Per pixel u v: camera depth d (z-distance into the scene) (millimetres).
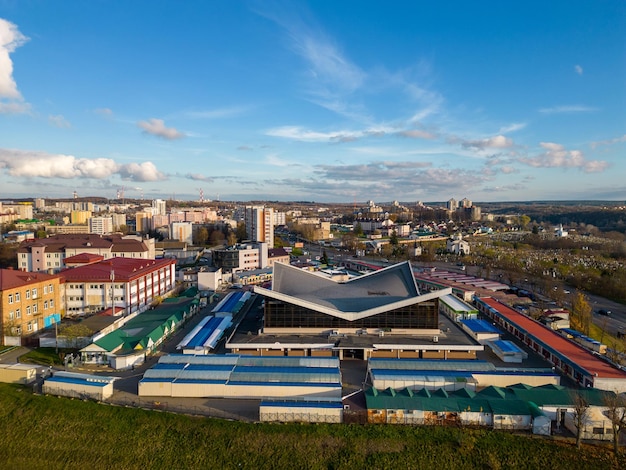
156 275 132875
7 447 55375
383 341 82688
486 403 57812
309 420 57094
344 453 51812
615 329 106812
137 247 161250
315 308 86438
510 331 99375
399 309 86562
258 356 75312
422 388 64500
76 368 75375
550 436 54438
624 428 55000
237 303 117500
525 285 159250
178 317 102062
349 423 56688
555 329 101000
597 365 70688
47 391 64625
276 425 55969
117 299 111375
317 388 62938
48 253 154125
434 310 86312
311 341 82750
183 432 55375
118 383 69375
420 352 80812
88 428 57188
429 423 56812
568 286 160375
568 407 57844
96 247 156500
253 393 63500
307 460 51031
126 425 57188
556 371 75375
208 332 90812
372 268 180625
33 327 94750
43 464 52875
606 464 49625
